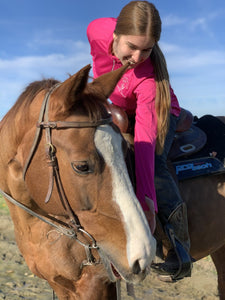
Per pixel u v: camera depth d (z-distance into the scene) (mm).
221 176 2586
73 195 1660
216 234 2570
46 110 1717
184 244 2271
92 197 1645
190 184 2469
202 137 2615
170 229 2188
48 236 2021
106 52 2156
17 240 2227
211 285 3738
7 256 4414
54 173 1677
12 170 1878
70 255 1987
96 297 2062
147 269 1694
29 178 1771
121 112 2139
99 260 1960
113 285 2129
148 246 1626
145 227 1649
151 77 2082
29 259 2172
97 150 1617
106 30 2162
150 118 2023
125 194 1640
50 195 1679
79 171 1612
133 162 2164
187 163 2477
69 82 1632
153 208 1920
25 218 2053
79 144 1614
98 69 2297
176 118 2365
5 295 3471
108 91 1769
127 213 1630
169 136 2283
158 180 2199
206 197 2496
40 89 1877
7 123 1935
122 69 1761
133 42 1892
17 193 1903
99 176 1627
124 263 1645
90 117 1640
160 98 2051
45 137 1687
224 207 2564
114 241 1667
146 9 1885
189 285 3756
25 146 1783
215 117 2812
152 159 1962
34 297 3471
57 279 2086
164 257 2312
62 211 1740
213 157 2545
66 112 1661
